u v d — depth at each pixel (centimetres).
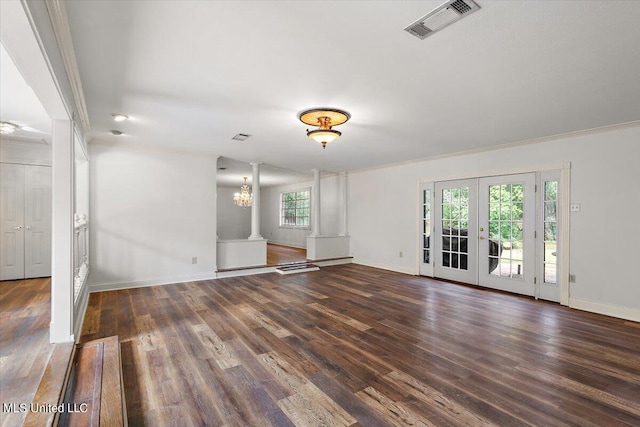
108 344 272
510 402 203
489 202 505
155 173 512
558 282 425
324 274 614
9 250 480
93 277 463
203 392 212
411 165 623
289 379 229
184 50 209
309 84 262
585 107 312
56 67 187
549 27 182
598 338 306
